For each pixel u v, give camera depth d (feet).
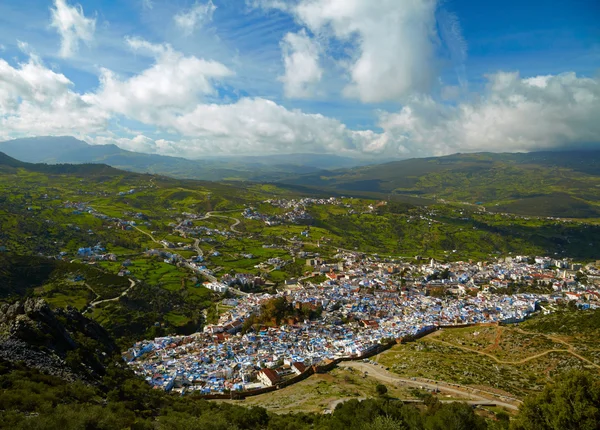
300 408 286.05
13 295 571.69
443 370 385.09
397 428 188.65
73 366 241.14
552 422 165.48
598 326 467.93
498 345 463.01
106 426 164.66
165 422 195.83
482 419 207.00
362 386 339.57
